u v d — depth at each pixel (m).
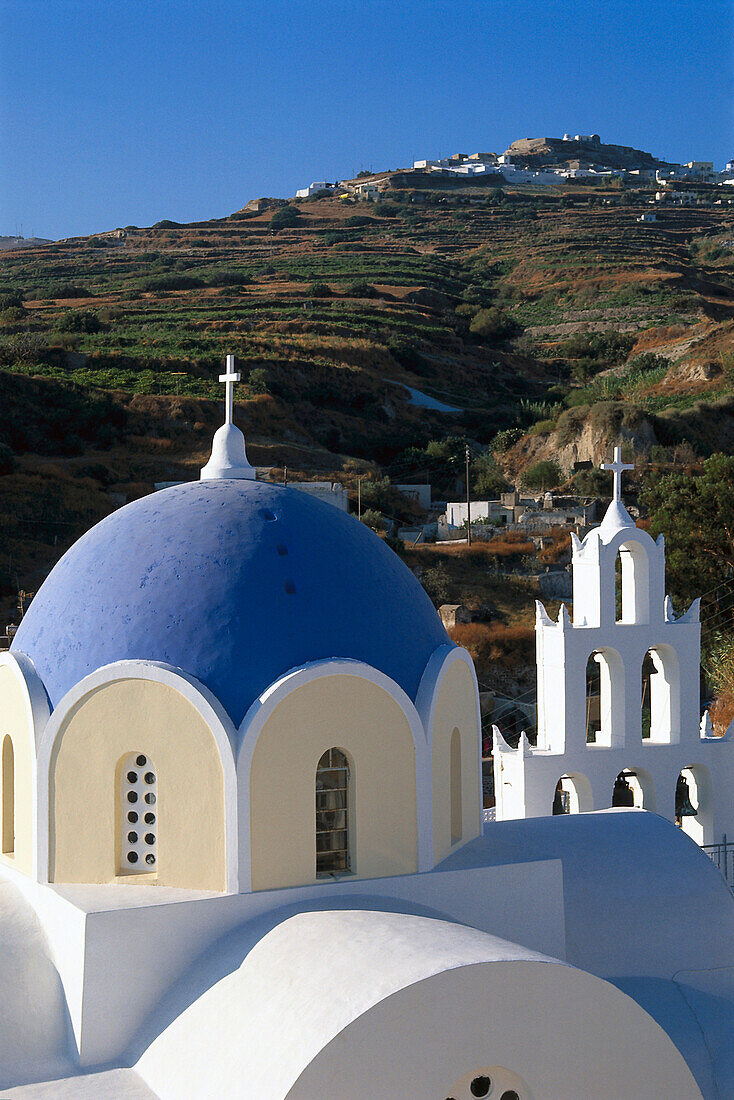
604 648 21.73
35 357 102.38
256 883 12.69
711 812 22.03
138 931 12.12
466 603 63.22
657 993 15.45
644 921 15.81
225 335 122.81
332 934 11.94
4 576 62.91
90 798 13.04
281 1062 10.33
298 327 131.75
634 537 21.77
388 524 77.69
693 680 22.12
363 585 14.00
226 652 12.96
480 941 11.78
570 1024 11.37
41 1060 11.87
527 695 54.97
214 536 13.78
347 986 10.92
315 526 14.30
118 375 101.25
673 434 99.19
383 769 13.45
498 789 22.73
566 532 74.81
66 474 77.31
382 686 13.38
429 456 100.56
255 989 11.44
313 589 13.57
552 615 62.28
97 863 13.02
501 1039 11.04
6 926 12.77
